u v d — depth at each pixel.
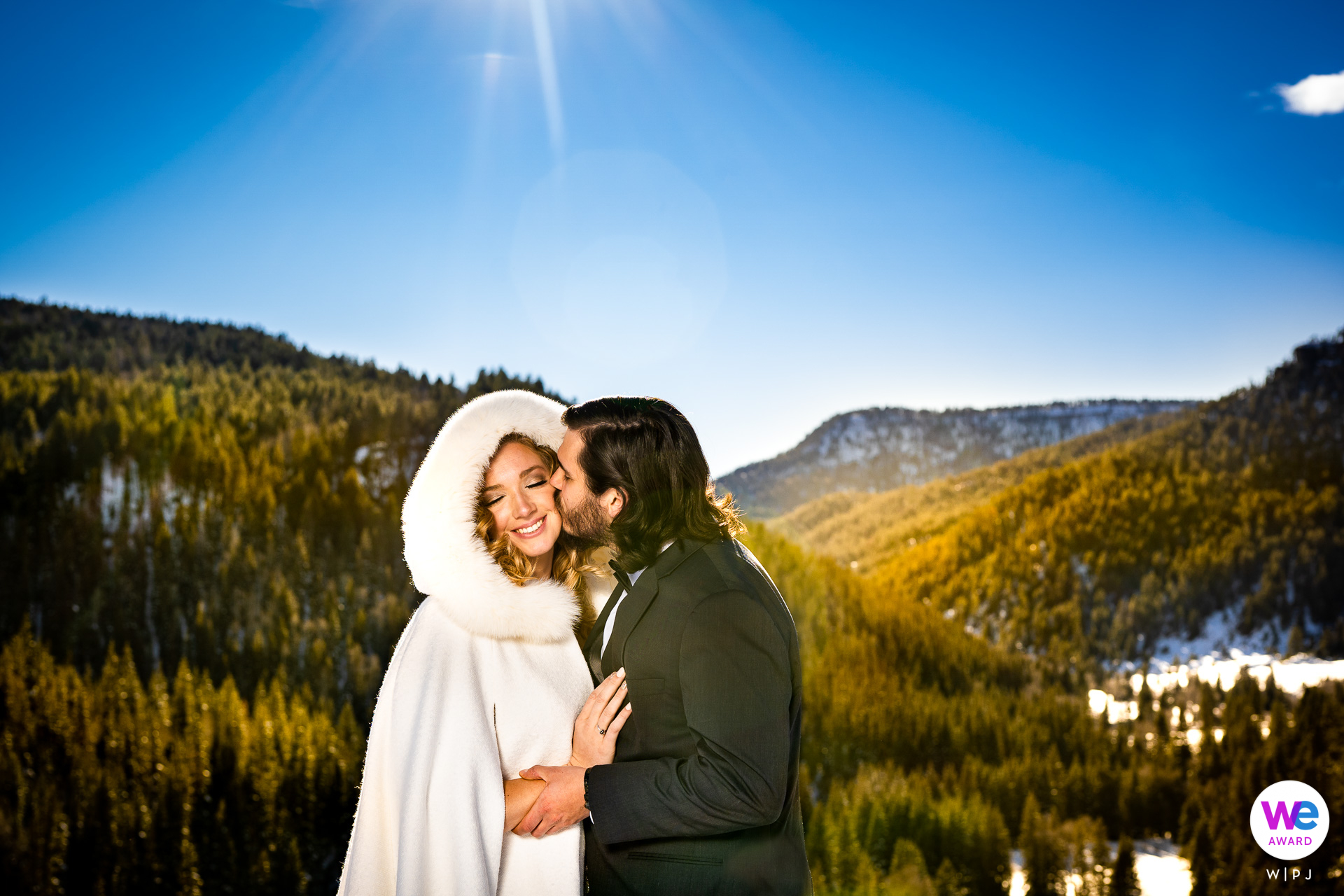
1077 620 85.81
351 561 77.38
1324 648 75.12
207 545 76.19
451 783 1.87
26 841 39.59
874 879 44.03
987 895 44.56
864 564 120.75
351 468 97.31
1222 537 91.19
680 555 1.96
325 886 41.66
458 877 1.81
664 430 2.00
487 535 2.14
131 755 45.97
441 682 1.97
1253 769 52.50
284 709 52.12
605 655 2.12
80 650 66.19
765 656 1.80
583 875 2.12
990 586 96.00
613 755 1.97
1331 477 94.81
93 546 74.31
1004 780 53.69
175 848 40.31
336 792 44.25
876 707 64.19
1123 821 51.75
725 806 1.72
